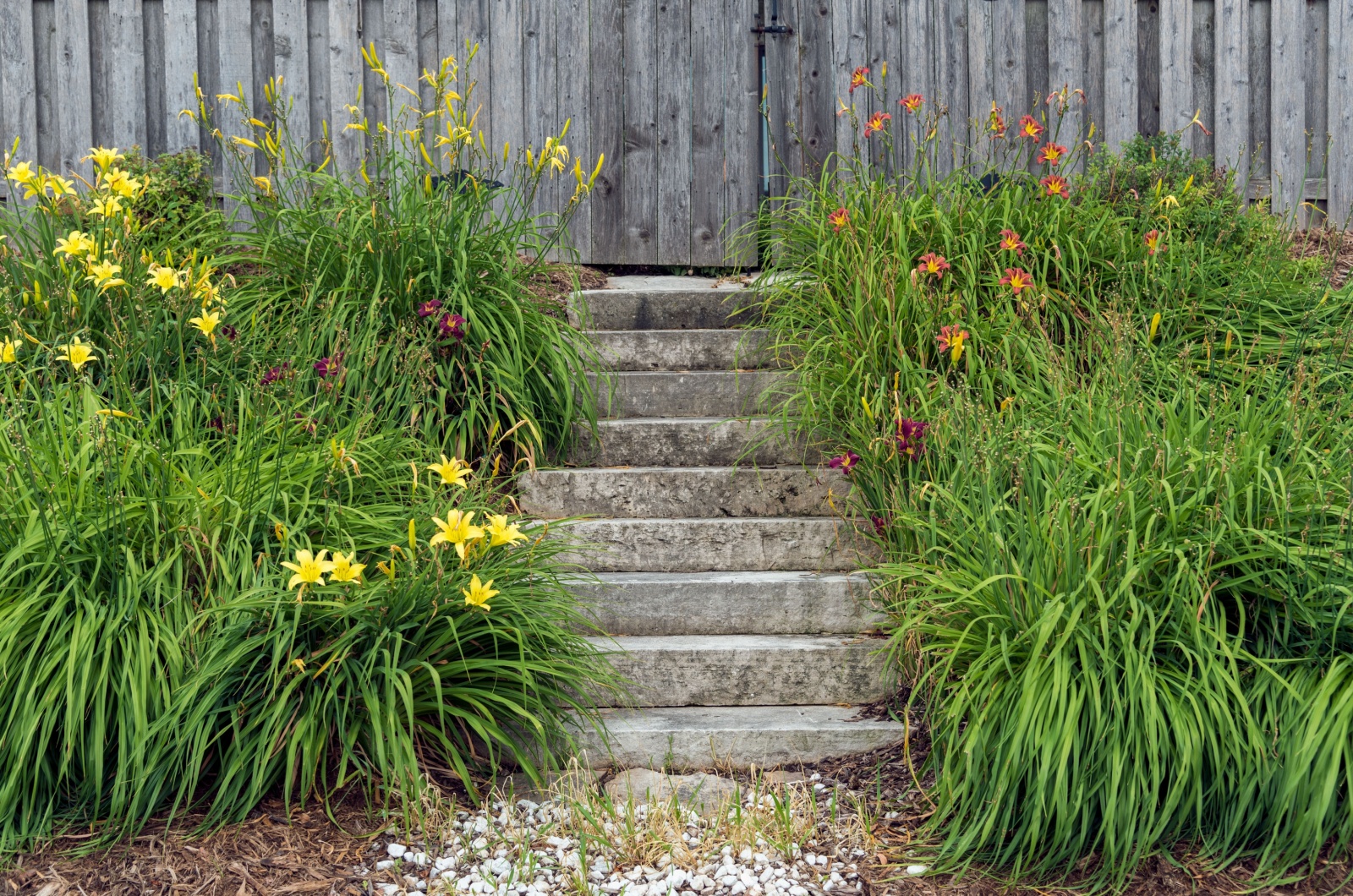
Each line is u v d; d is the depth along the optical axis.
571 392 4.12
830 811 2.72
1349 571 2.59
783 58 5.89
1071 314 4.23
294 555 2.89
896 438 3.33
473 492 3.41
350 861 2.49
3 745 2.53
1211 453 2.87
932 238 4.43
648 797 2.77
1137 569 2.57
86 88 5.72
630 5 5.85
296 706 2.66
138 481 3.01
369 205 4.35
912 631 3.07
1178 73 5.89
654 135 5.91
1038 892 2.40
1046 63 5.90
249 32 5.74
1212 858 2.45
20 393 3.42
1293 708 2.48
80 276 3.77
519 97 5.85
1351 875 2.36
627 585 3.50
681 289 5.09
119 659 2.63
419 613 2.79
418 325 4.04
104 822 2.56
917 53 5.88
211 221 4.61
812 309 4.36
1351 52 5.89
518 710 2.78
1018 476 3.07
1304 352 4.09
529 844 2.60
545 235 5.88
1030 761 2.43
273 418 3.42
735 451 4.19
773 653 3.28
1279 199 5.93
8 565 2.65
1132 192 4.91
